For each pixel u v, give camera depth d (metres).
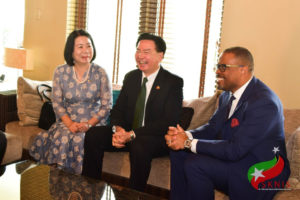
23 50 4.12
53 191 1.76
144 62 2.47
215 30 3.35
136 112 2.57
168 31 3.60
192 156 2.04
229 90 2.11
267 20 3.02
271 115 1.92
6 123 3.26
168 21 3.59
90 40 2.85
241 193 1.92
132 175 2.25
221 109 2.22
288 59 2.96
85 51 2.76
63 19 4.08
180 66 3.54
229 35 3.21
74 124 2.70
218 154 1.96
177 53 3.54
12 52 4.15
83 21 4.03
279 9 2.96
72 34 2.79
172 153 2.18
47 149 2.75
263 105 1.93
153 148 2.31
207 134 2.28
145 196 1.73
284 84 3.01
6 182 1.86
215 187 2.04
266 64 3.07
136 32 3.77
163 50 2.53
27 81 3.17
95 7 3.99
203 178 1.96
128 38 3.80
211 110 2.74
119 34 3.83
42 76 4.30
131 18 3.77
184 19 3.50
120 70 3.88
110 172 2.69
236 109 2.03
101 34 3.99
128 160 2.59
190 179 1.97
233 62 2.02
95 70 2.87
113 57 3.94
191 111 2.75
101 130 2.49
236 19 3.16
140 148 2.25
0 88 5.09
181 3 3.49
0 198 1.66
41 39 4.24
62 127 2.75
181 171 2.17
